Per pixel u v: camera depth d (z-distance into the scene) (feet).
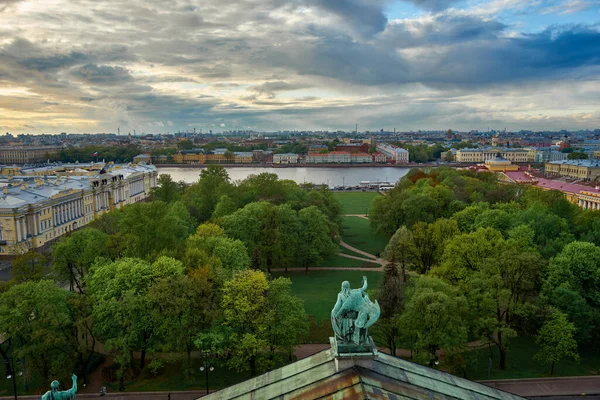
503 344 256.93
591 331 289.94
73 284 388.98
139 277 262.47
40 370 242.17
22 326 236.22
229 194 577.84
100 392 240.32
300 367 103.45
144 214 362.74
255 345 233.96
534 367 267.39
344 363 96.32
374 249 544.62
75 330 255.50
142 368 261.65
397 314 257.75
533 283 284.20
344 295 97.35
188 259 308.81
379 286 318.24
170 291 242.58
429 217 505.66
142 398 236.02
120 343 235.61
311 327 319.06
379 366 98.02
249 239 432.66
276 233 438.40
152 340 256.11
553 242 348.38
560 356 249.75
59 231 602.85
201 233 401.49
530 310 263.90
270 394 96.73
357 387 90.12
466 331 244.01
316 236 458.91
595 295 285.84
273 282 260.83
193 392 240.53
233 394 101.50
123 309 239.91
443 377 103.55
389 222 536.42
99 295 258.57
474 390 101.81
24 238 531.91
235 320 248.32
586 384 248.93
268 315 244.42
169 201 626.23
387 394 89.61
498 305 265.13
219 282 278.05
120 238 383.45
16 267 333.42
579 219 430.61
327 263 488.44
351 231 640.17
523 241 329.93
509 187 641.40
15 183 628.69
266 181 619.26
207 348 238.48
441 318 237.25
